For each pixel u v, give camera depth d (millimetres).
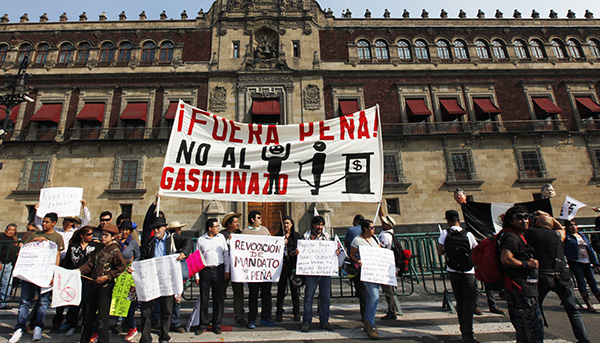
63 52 25375
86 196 21391
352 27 26406
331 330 6426
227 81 24328
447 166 22641
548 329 6422
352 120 7926
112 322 7215
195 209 21219
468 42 26484
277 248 6773
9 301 8656
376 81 24891
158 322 6602
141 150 22359
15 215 20891
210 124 7555
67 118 23219
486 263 4945
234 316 7684
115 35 25812
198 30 25938
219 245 6617
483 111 23500
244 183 7281
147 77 24219
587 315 7395
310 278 6566
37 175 21688
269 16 25875
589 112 23766
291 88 24203
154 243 6488
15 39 25484
